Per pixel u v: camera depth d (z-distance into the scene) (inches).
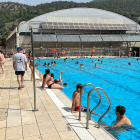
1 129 153.9
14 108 209.2
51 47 1352.1
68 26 1328.7
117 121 189.6
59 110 201.6
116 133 166.9
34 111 198.1
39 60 1028.5
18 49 305.7
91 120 172.9
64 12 1373.0
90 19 1419.8
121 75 538.6
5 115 186.7
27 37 1296.8
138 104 263.4
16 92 288.5
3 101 238.7
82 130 150.6
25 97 258.2
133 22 1480.1
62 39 1286.9
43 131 149.3
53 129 153.0
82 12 1403.8
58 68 714.2
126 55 1405.0
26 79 410.6
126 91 343.6
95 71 627.5
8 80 396.2
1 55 485.1
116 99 290.4
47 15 1341.0
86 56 1333.7
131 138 158.4
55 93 281.9
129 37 1389.0
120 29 1385.3
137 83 417.7
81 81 446.0
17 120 173.2
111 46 1393.9
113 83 418.9
